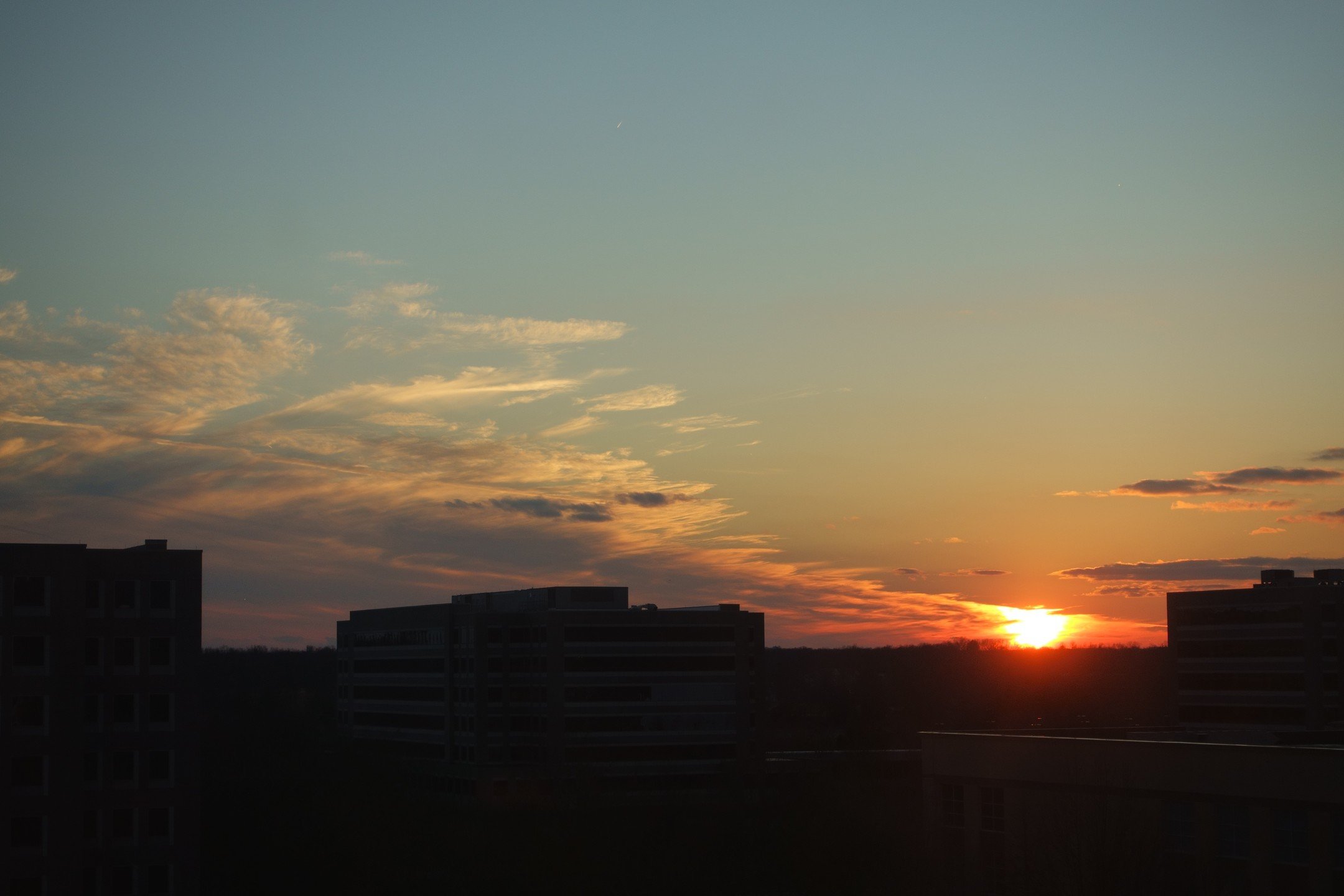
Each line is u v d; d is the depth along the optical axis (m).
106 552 101.38
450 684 181.38
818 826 132.75
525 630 175.00
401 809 156.00
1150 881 80.62
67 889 95.88
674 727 172.25
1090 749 89.50
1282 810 78.25
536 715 172.12
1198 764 82.94
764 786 166.50
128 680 101.00
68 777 96.62
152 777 100.94
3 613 96.19
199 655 103.06
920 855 102.81
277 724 199.88
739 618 177.88
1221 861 81.31
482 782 166.12
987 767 97.25
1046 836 90.38
